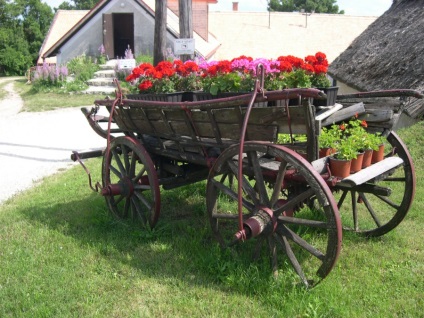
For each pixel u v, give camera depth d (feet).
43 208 18.44
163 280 12.54
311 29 101.86
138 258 13.75
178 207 18.28
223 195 18.80
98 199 19.07
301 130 11.10
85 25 80.64
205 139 13.74
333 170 11.84
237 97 11.58
